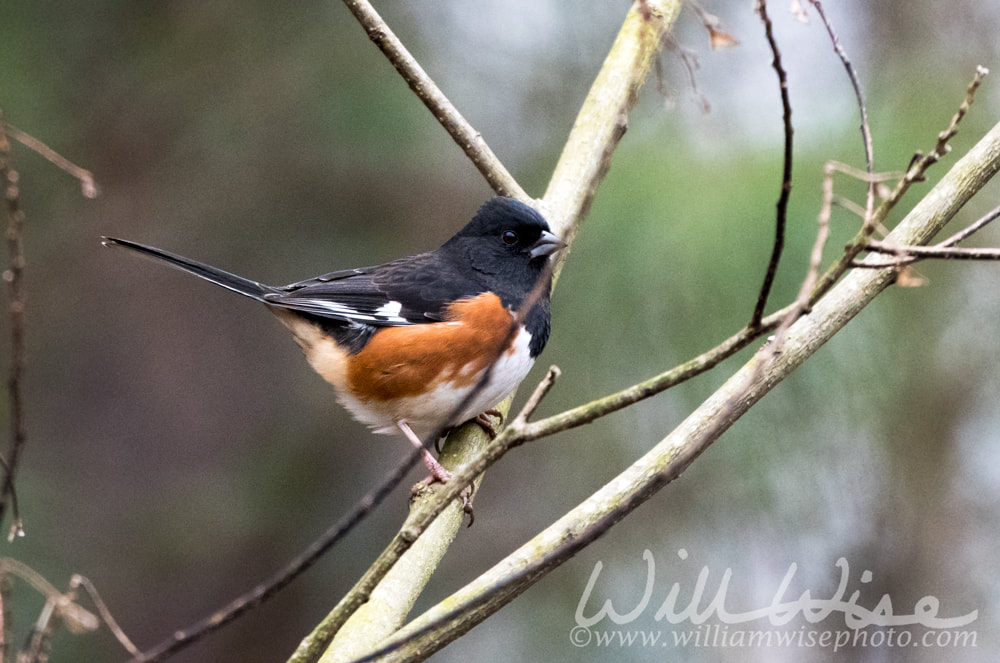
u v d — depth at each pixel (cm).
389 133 1045
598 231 861
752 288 818
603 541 1053
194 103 1100
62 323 1203
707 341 835
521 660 1077
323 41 1070
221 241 1158
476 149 741
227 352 1288
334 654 506
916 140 851
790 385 930
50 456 1186
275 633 1222
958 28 1020
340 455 1252
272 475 1225
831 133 877
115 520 1175
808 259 805
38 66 1058
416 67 720
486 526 1169
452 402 759
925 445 1048
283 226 1150
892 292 936
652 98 923
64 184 1096
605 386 888
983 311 1001
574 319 866
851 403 930
